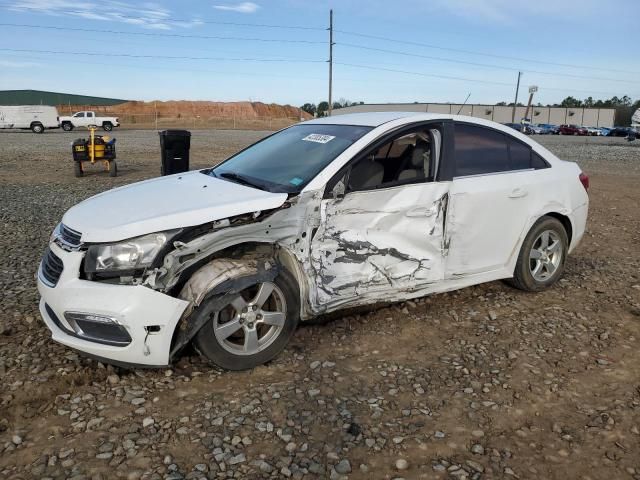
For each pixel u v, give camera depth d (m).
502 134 4.87
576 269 6.01
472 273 4.64
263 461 2.73
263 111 106.06
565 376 3.65
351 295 4.00
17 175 13.52
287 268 3.79
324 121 4.91
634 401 3.36
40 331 4.12
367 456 2.80
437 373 3.66
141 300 3.23
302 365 3.73
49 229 7.52
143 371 3.59
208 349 3.46
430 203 4.23
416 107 77.19
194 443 2.86
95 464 2.68
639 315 4.71
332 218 3.83
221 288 3.36
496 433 3.02
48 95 102.25
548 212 5.03
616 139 48.59
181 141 9.39
